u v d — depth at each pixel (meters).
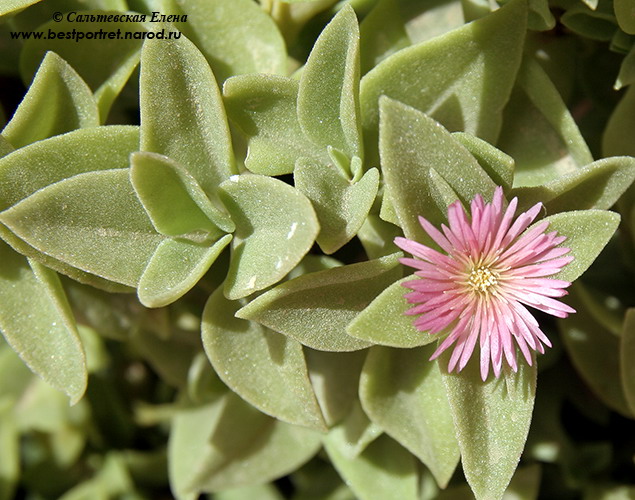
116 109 0.16
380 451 0.16
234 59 0.15
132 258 0.14
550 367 0.17
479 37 0.14
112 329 0.16
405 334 0.13
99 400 0.18
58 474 0.18
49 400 0.18
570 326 0.16
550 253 0.14
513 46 0.14
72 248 0.14
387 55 0.15
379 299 0.13
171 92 0.14
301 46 0.16
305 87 0.14
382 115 0.13
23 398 0.18
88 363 0.18
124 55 0.15
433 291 0.13
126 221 0.14
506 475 0.14
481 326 0.14
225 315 0.14
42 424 0.18
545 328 0.16
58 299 0.14
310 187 0.14
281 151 0.14
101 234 0.14
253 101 0.14
